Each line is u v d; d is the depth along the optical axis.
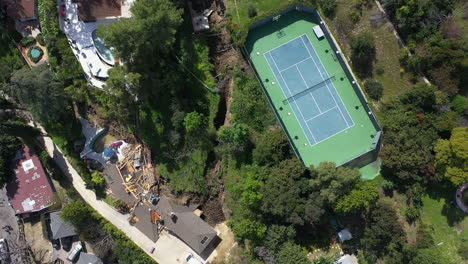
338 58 71.06
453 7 67.12
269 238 66.06
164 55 71.94
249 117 70.38
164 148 75.75
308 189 65.19
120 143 78.00
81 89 76.00
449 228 65.62
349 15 69.75
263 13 71.06
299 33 72.44
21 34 77.88
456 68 64.69
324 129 70.94
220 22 72.75
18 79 65.75
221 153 72.81
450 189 65.88
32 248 78.25
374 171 68.81
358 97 70.88
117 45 63.44
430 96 64.25
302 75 71.94
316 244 68.88
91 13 73.69
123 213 77.50
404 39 68.56
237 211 70.12
